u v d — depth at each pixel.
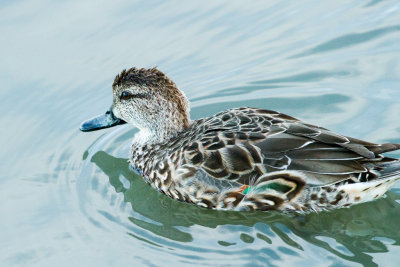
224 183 10.97
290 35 17.09
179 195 11.66
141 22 17.91
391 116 13.62
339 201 10.80
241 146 10.83
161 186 12.01
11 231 11.90
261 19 17.83
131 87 12.93
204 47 17.03
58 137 14.88
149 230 11.51
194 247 10.87
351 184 10.61
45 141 14.76
